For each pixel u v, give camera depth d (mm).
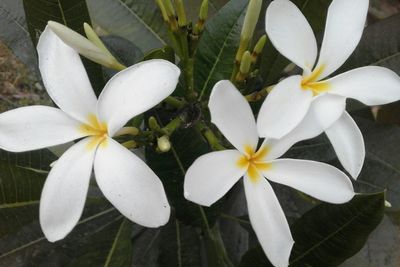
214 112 199
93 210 306
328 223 240
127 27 330
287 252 208
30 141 216
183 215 277
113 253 269
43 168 293
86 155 212
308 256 254
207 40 281
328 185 214
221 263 291
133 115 201
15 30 316
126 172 198
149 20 329
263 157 218
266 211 211
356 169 221
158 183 194
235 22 280
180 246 299
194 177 197
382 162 319
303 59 225
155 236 328
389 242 308
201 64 281
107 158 205
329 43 232
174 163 254
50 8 256
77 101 219
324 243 247
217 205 274
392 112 389
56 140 217
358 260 307
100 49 228
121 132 230
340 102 218
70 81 220
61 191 207
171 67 201
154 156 250
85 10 258
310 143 324
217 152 207
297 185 215
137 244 326
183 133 247
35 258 292
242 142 212
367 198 224
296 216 317
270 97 209
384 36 309
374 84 230
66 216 207
